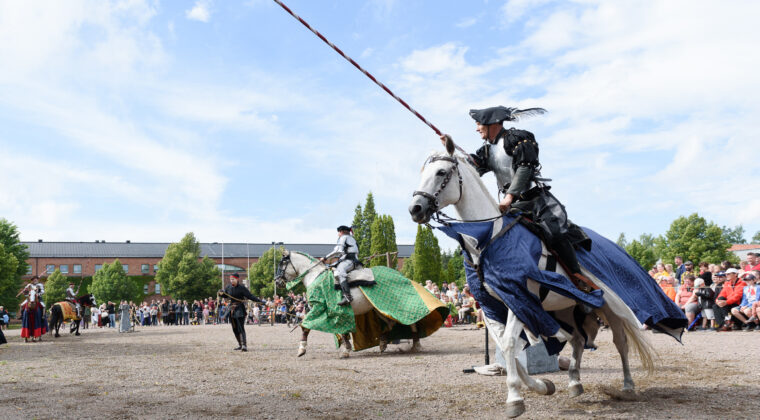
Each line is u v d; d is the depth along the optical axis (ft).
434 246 175.22
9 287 171.53
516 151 15.19
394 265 36.60
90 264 281.33
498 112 16.11
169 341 54.54
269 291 241.76
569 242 15.14
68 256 279.49
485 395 19.01
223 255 308.81
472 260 15.30
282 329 81.82
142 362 32.99
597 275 15.62
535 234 15.20
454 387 20.92
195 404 18.51
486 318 15.99
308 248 347.36
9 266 164.66
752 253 47.42
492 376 23.72
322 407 17.65
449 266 192.24
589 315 17.52
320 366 29.30
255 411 17.20
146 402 18.99
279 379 24.27
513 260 14.38
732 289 45.06
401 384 22.06
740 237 352.69
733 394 17.51
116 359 35.29
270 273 248.11
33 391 21.72
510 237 14.79
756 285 43.96
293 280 36.96
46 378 25.71
